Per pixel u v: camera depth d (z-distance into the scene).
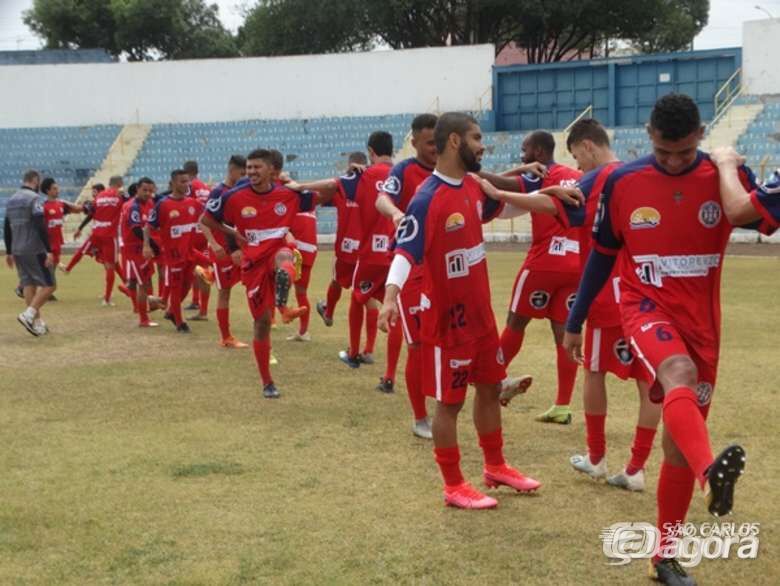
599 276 4.32
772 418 6.68
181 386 8.27
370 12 43.19
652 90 33.88
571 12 41.69
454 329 4.88
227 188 8.16
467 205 4.91
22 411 7.31
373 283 8.22
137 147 36.72
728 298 13.86
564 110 35.03
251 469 5.67
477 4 41.84
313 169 34.78
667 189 3.96
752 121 29.97
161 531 4.62
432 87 35.66
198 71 36.94
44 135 37.12
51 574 4.11
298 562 4.21
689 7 51.25
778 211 3.62
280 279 7.50
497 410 5.17
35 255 11.34
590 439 5.39
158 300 12.25
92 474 5.58
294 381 8.46
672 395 3.69
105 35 52.84
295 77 36.44
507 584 3.95
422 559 4.22
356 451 6.09
